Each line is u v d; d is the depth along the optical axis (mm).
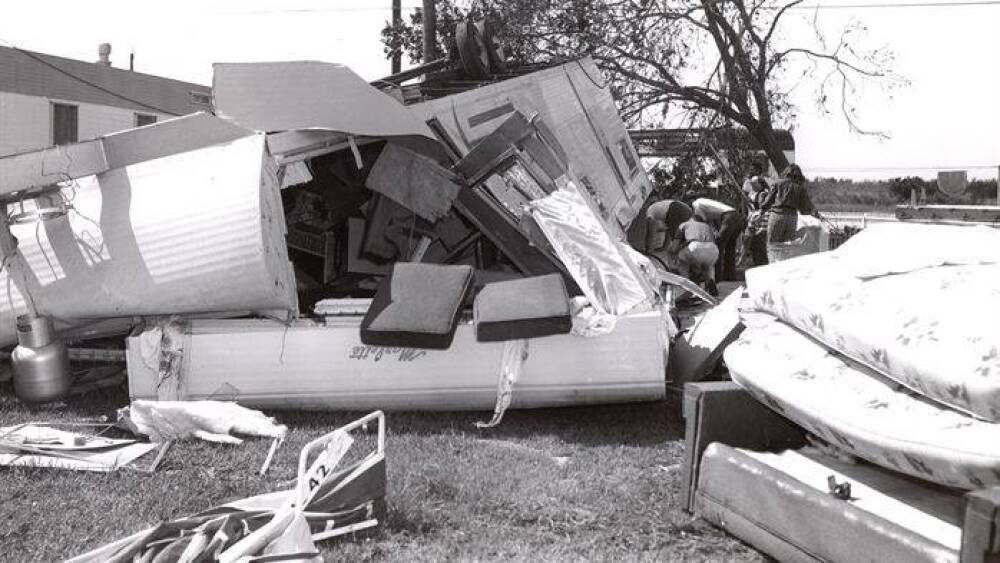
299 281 7840
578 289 6750
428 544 3633
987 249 3574
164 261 5746
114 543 3012
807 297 3703
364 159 7715
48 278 5953
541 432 5434
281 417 5707
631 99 18719
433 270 5750
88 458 4723
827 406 3393
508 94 9312
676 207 13539
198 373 5773
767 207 11922
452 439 5191
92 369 6754
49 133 17688
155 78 20812
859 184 33562
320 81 6344
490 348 5637
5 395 6312
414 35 21375
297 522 3010
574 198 6574
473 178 7281
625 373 5605
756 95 19672
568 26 17984
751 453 3924
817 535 3143
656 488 4363
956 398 2908
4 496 4184
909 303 3283
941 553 2629
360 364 5699
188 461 4727
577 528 3885
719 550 3676
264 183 5855
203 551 2768
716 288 11664
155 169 5996
